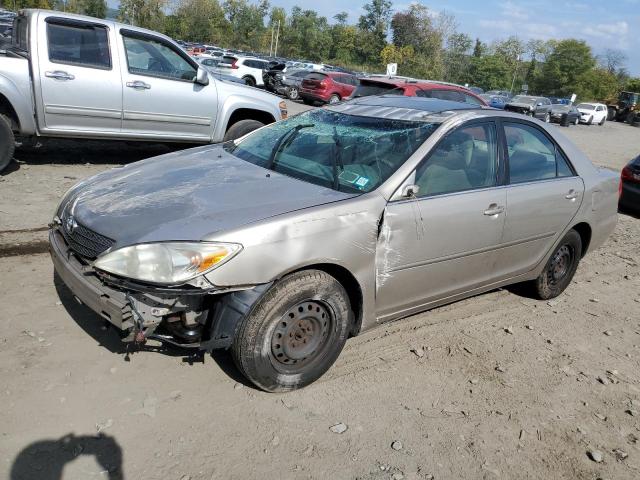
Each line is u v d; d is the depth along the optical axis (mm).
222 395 3113
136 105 7297
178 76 7641
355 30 87562
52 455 2564
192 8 73938
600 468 2975
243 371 3023
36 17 6590
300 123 4293
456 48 78812
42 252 4652
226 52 41281
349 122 4113
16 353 3232
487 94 39000
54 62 6676
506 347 4105
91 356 3295
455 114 3947
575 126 35562
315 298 3090
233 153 4160
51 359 3221
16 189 6238
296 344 3148
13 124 6734
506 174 4113
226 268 2768
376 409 3188
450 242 3701
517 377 3727
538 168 4422
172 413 2928
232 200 3170
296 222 2979
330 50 88312
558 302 5086
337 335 3279
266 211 3027
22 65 6520
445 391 3457
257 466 2662
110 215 3049
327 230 3068
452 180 3750
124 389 3057
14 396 2891
